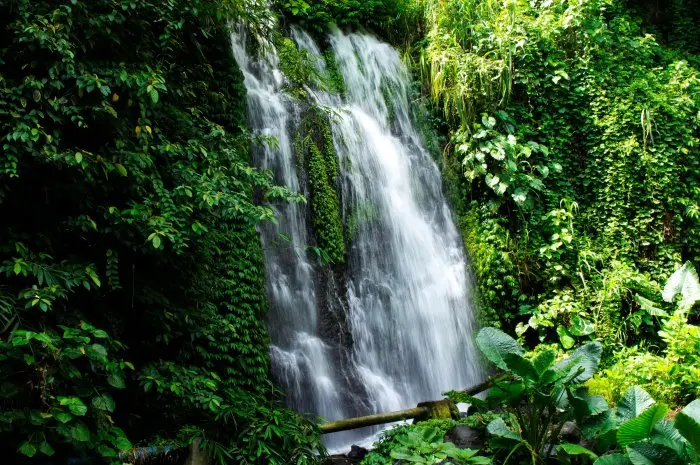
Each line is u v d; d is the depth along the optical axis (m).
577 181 9.62
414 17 10.53
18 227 4.46
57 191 4.53
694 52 12.72
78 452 3.90
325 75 9.00
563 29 9.99
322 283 7.22
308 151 7.70
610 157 9.41
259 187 6.93
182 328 5.42
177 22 5.70
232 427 4.80
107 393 4.11
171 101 6.00
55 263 4.41
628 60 10.43
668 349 7.51
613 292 8.45
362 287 7.63
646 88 9.59
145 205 4.85
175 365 5.03
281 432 4.74
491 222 9.02
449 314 8.27
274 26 8.41
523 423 4.57
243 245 6.21
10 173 4.07
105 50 5.01
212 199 4.99
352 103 9.06
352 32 10.02
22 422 3.58
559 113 9.69
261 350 5.98
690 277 7.64
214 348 5.66
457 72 9.42
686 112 9.77
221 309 5.90
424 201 8.98
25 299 4.11
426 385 7.65
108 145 4.84
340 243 7.51
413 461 4.23
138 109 5.28
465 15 10.01
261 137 6.70
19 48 4.39
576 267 8.93
